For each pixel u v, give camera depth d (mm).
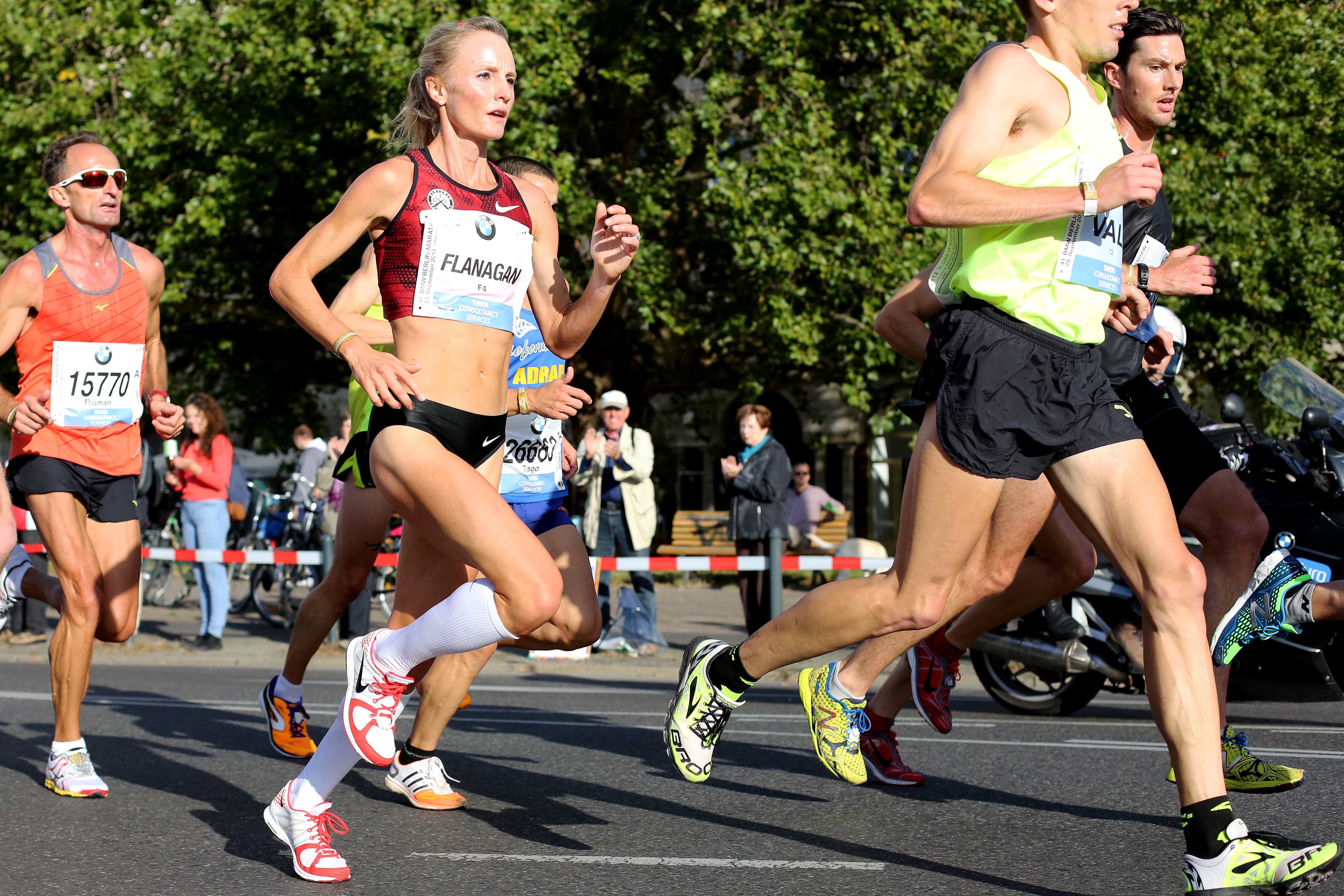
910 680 5410
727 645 4164
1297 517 6969
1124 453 3541
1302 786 5453
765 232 18297
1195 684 3451
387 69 17578
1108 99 4438
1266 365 20375
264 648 12648
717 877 4012
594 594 4895
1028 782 5594
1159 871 4043
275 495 16500
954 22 19312
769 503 11164
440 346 3949
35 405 5078
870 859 4223
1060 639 7648
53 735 7055
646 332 22109
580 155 20625
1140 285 4453
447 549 3779
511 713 8172
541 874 4070
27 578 5770
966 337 3572
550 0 18297
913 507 3680
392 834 4645
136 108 20578
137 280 5562
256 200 19844
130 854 4363
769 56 18812
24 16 20250
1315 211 21203
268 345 23219
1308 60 20953
